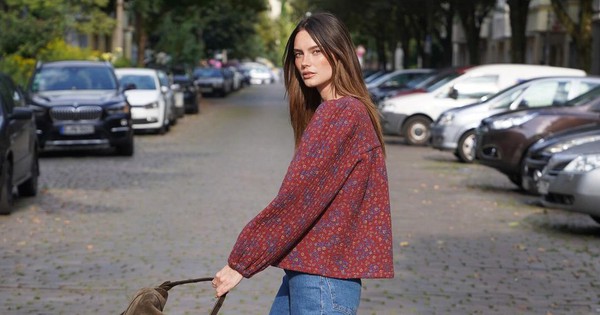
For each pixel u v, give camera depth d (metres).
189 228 13.19
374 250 4.24
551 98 22.78
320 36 4.36
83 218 14.15
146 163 22.58
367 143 4.23
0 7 37.47
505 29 65.44
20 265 10.70
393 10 63.06
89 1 41.22
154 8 57.25
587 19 32.00
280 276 10.23
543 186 13.84
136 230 13.05
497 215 15.19
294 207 4.15
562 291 9.79
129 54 77.38
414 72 42.25
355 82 4.39
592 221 14.79
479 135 18.78
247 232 4.16
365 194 4.26
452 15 54.56
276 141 29.52
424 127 29.67
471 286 9.94
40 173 20.39
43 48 36.38
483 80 28.48
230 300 9.08
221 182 18.59
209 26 95.50
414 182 19.59
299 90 4.58
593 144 13.57
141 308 4.19
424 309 8.88
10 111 15.18
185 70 70.12
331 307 4.21
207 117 43.84
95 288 9.56
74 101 24.11
